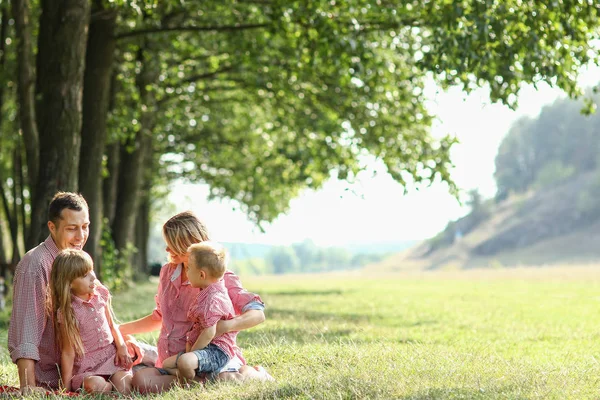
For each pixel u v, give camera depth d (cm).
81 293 683
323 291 2881
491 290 2805
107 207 2338
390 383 620
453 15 1303
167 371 684
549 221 15988
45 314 695
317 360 761
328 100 2209
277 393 602
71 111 1411
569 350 1011
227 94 2905
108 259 2228
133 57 2284
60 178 1403
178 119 2875
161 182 3897
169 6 1689
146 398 641
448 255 16262
